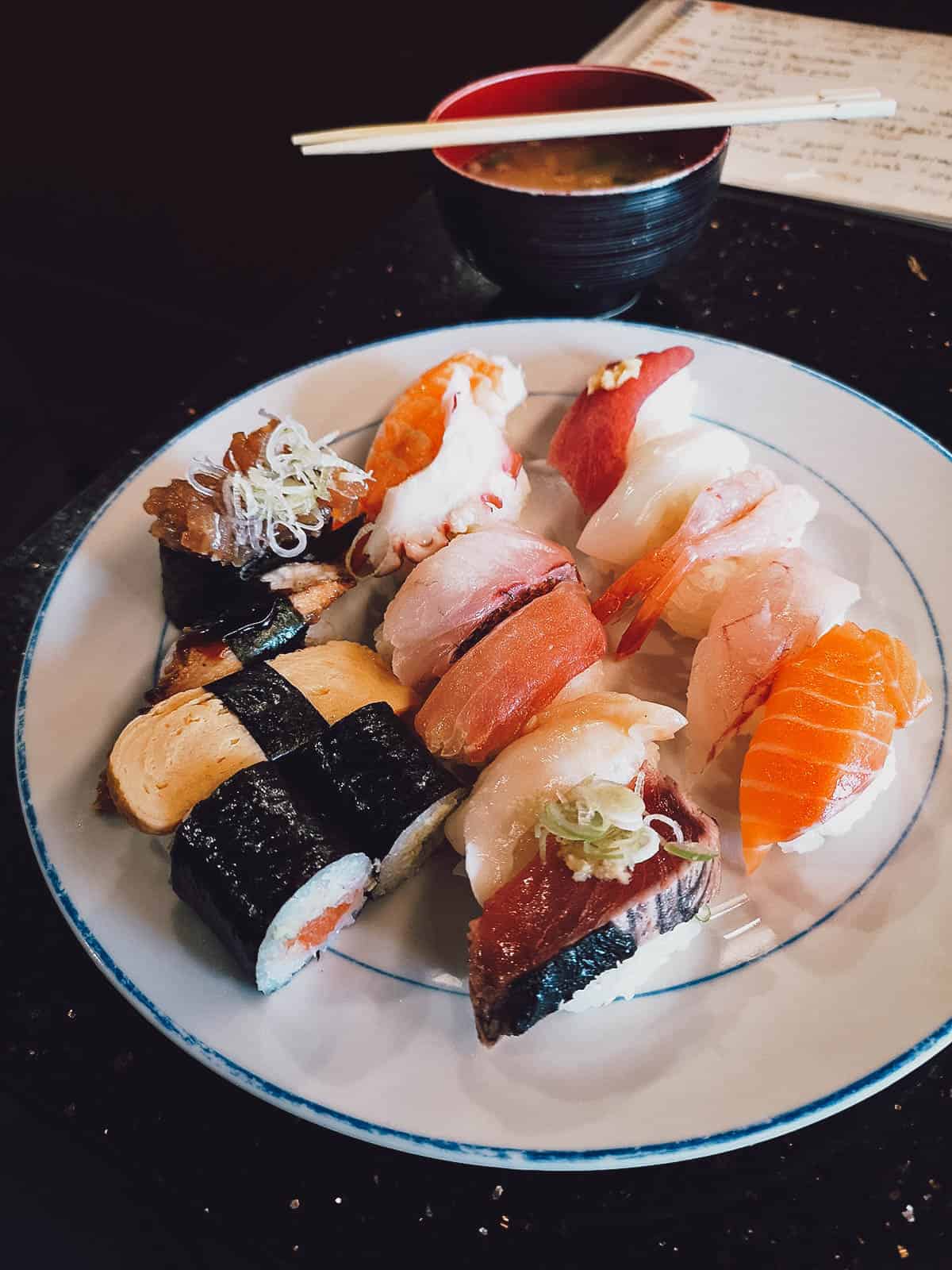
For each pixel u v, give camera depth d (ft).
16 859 0.86
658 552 0.96
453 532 1.01
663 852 0.74
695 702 0.88
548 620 0.89
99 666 0.94
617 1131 0.64
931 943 0.73
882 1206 0.65
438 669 0.92
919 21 1.74
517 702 0.86
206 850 0.73
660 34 1.76
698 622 0.96
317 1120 0.66
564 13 2.25
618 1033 0.70
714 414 1.13
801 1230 0.65
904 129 1.52
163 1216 0.68
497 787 0.79
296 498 0.97
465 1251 0.65
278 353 1.32
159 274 2.20
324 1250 0.66
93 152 2.40
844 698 0.80
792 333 1.29
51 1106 0.73
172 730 0.85
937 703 0.87
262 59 2.49
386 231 1.49
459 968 0.75
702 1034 0.70
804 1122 0.64
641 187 1.09
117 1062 0.75
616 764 0.80
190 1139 0.71
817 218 1.43
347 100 2.27
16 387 2.12
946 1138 0.68
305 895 0.72
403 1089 0.67
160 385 2.08
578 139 1.31
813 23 1.76
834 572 0.98
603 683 0.93
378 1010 0.72
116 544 1.02
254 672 0.88
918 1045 0.67
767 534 0.97
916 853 0.78
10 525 1.94
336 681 0.90
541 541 0.97
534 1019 0.69
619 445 1.05
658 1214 0.66
